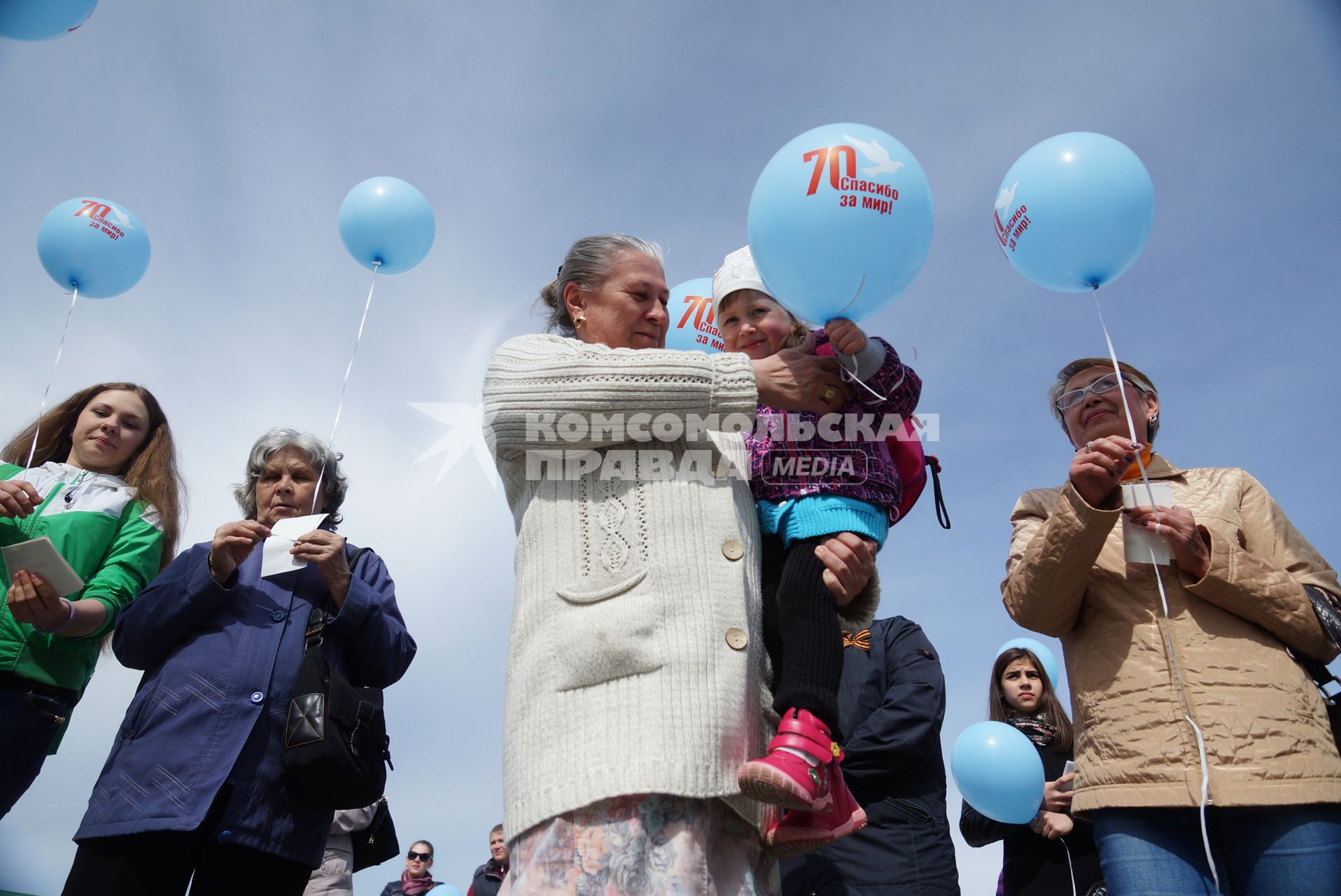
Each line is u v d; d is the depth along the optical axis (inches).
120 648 114.5
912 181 88.1
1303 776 95.8
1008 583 117.3
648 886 63.8
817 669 73.8
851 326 81.6
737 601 73.8
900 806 125.4
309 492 136.6
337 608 118.5
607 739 66.8
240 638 112.3
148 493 143.5
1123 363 125.2
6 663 122.5
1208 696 100.3
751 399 76.4
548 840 66.2
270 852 103.7
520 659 73.5
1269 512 115.0
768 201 88.4
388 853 180.1
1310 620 103.5
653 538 73.8
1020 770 143.2
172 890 100.6
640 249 90.4
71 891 98.0
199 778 102.3
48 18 147.1
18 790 123.7
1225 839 99.0
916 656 139.7
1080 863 144.9
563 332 94.3
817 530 79.9
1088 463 105.6
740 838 71.6
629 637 69.1
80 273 166.6
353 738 107.5
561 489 77.1
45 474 138.3
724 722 68.4
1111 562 110.3
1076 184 113.5
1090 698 107.6
